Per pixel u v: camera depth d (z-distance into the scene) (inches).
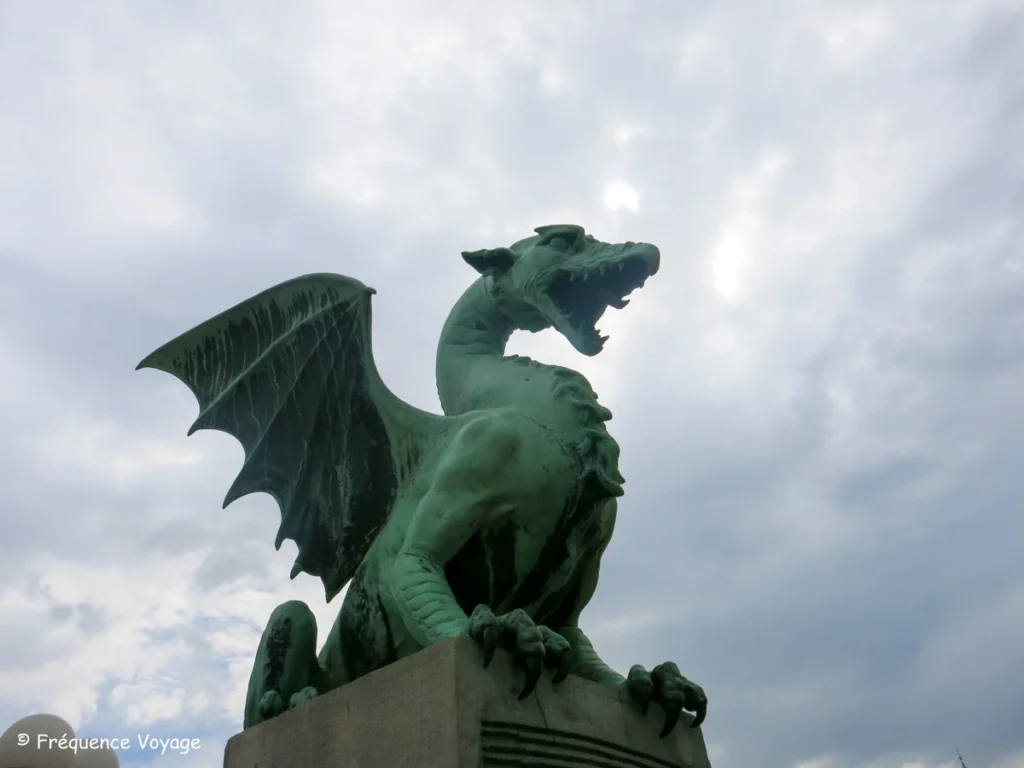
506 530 173.5
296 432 211.6
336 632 187.6
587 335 196.7
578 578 188.7
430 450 190.2
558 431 180.7
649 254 193.9
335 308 211.9
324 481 204.4
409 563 165.5
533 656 137.9
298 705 166.4
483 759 128.2
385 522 191.8
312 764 150.6
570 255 206.8
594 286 203.5
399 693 140.3
